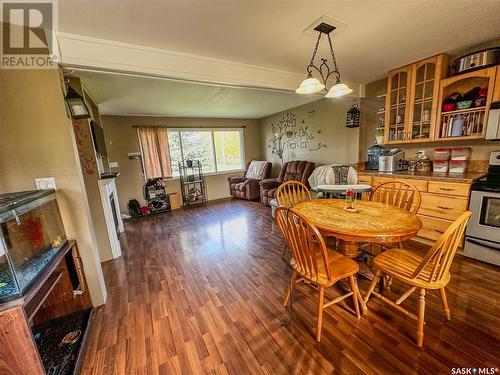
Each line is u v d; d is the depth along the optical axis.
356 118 3.61
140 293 2.11
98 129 3.32
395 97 3.15
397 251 1.74
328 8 1.59
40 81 1.62
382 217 1.72
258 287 2.09
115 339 1.57
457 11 1.69
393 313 1.67
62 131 1.70
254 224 3.93
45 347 1.51
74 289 1.82
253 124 6.75
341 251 2.11
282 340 1.48
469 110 2.43
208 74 2.35
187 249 3.05
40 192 1.52
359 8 1.61
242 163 6.79
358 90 3.68
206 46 2.08
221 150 6.46
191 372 1.30
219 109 4.99
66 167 1.74
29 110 1.61
